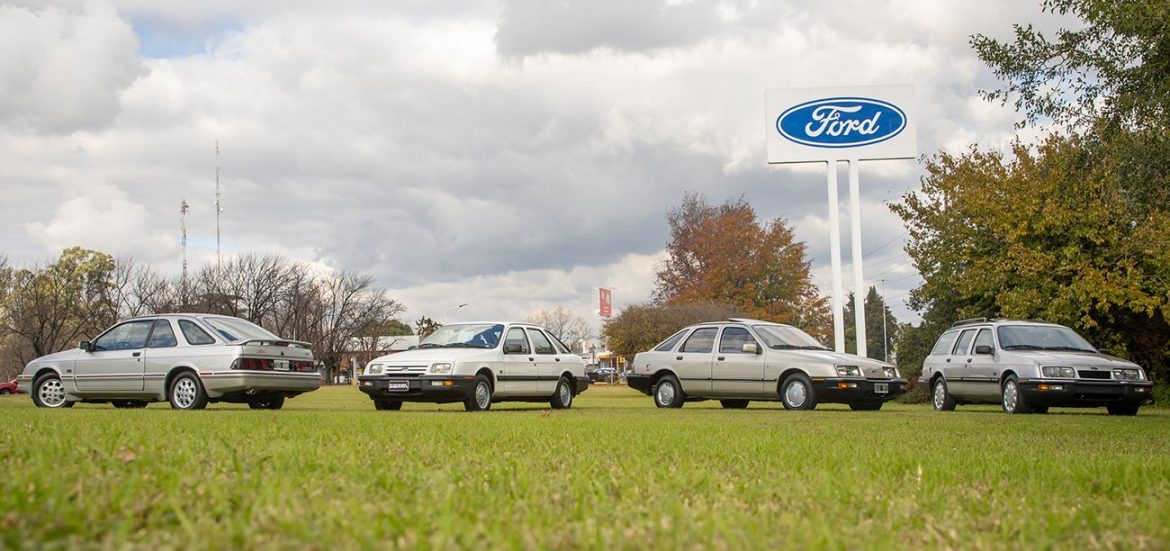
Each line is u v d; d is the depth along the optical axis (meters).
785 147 34.75
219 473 5.26
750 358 19.38
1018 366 18.25
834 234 34.12
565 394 19.91
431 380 17.31
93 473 5.04
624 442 8.59
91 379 17.77
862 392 18.80
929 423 13.58
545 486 5.14
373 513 3.96
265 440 7.97
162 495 4.32
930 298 31.67
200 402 17.09
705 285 57.34
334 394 35.75
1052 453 8.19
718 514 4.09
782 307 56.91
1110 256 25.20
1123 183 15.17
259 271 81.19
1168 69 12.98
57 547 3.21
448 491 4.60
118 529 3.52
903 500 4.84
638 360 20.89
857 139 34.38
